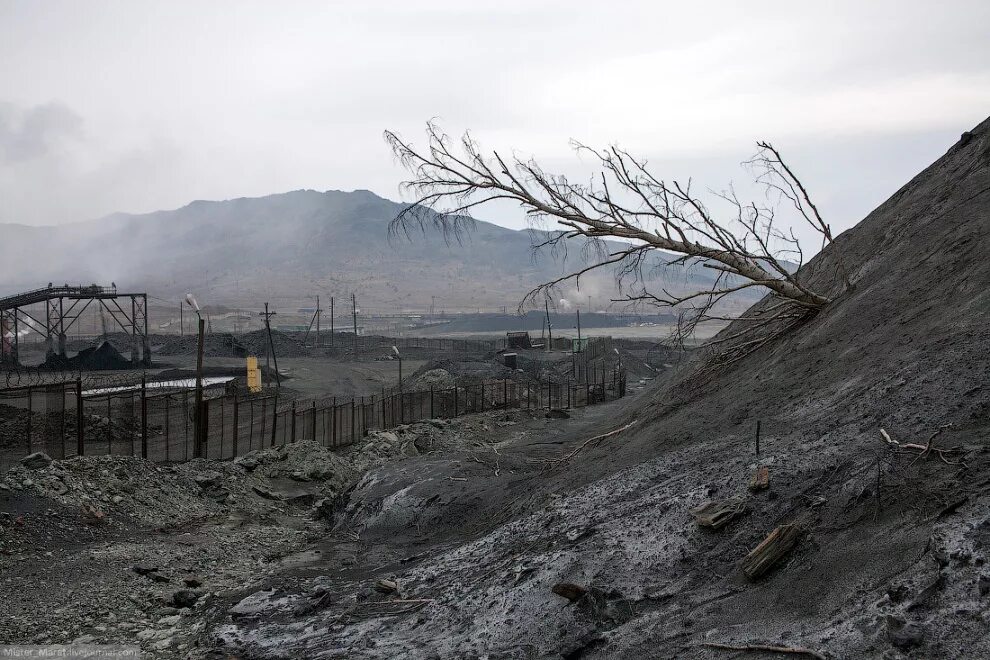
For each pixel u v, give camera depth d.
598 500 9.82
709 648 5.69
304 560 13.37
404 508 15.25
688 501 8.16
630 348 85.38
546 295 13.37
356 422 29.69
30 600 10.16
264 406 23.02
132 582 11.23
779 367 11.73
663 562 7.33
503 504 13.37
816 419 8.65
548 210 13.31
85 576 11.26
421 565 11.07
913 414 7.23
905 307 10.31
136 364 74.94
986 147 13.85
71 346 102.38
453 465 17.09
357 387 60.91
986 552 4.92
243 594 10.91
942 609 4.73
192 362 82.38
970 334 8.06
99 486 14.96
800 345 12.06
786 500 7.15
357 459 23.61
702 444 10.16
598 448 13.88
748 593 6.26
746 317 14.86
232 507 17.00
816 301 13.68
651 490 9.25
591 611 7.04
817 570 6.01
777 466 7.77
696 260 13.65
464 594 8.81
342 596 10.35
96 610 10.05
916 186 17.14
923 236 12.46
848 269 15.36
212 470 18.45
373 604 9.50
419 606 9.10
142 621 9.91
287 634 9.05
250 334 104.69
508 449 21.39
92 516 13.88
